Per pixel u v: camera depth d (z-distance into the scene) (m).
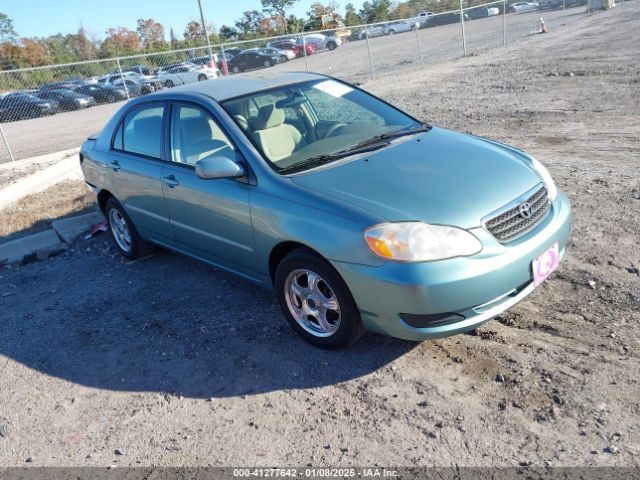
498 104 11.27
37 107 23.72
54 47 64.00
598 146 7.68
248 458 2.96
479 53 22.78
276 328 4.14
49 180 9.10
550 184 3.92
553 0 45.38
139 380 3.76
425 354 3.60
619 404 2.97
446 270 3.11
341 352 3.74
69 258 6.08
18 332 4.59
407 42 35.47
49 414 3.54
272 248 3.79
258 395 3.45
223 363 3.81
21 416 3.55
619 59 14.64
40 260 6.10
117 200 5.50
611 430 2.82
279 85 4.71
